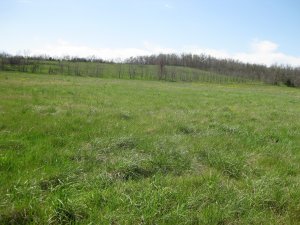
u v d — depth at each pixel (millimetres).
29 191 5133
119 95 24031
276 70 134000
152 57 180875
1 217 4352
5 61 104688
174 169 6820
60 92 23094
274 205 5445
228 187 5910
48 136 9023
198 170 6984
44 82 36688
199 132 11125
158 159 7078
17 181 5453
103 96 22234
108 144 8391
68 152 7480
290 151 9273
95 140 8617
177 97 26266
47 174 5941
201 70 156250
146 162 6883
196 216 4785
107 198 5129
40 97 19047
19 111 12992
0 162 6312
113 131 10141
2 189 5188
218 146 9078
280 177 6770
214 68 160250
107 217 4539
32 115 12227
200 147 8680
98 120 12148
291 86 121125
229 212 4934
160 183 5922
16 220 4371
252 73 140250
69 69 112188
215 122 13289
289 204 5422
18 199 4883
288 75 126312
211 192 5625
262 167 7410
